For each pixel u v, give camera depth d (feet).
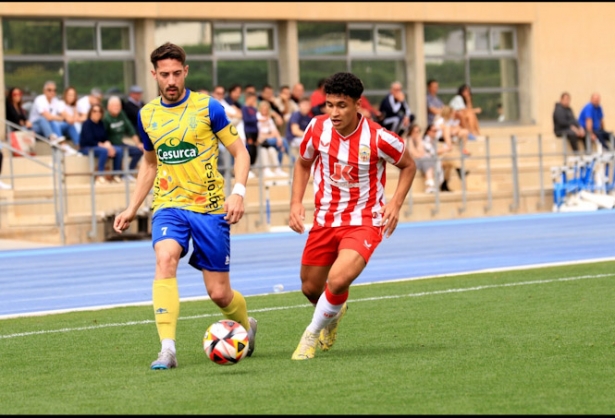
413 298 80.48
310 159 56.18
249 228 165.37
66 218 150.71
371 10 216.33
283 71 208.74
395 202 55.42
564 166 195.00
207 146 53.98
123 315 76.48
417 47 224.12
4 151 160.15
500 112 239.09
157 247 53.42
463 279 93.09
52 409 43.27
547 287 84.84
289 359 54.95
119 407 43.11
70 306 85.87
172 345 52.85
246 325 56.03
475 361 52.65
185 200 54.08
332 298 54.13
